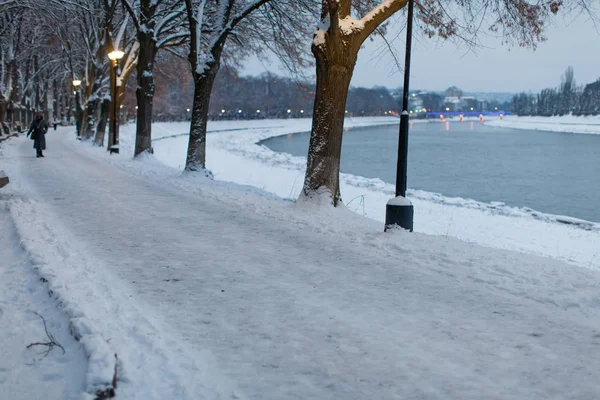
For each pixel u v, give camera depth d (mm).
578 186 32156
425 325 5566
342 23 12617
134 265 7559
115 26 37750
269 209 12594
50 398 3822
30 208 11031
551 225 18859
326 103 12953
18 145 35312
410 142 85625
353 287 6836
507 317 5832
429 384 4293
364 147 70688
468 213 20656
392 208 10070
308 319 5672
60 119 97375
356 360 4707
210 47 19641
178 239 9312
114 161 25609
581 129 136125
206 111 19828
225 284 6828
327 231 10188
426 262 8086
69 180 17203
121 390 3936
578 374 4504
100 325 4926
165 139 69625
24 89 51844
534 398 4102
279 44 22000
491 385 4293
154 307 5887
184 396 3959
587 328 5539
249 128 126250
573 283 6973
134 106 81812
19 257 7344
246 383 4254
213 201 13727
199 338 5098
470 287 6879
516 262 8016
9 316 5312
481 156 55719
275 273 7402
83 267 7055
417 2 14242
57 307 5477
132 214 11516
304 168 37094
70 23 37250
